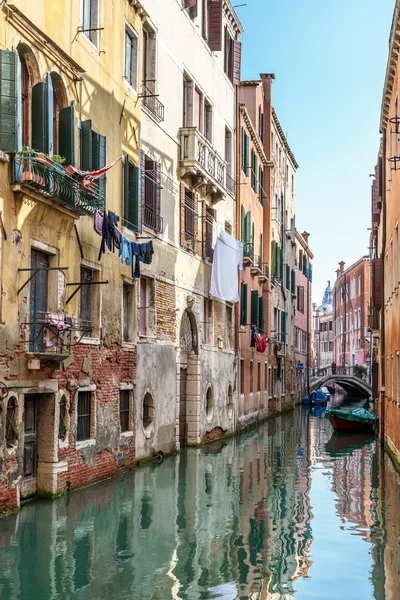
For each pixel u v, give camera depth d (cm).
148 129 1833
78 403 1404
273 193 3903
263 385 3578
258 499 1422
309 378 5884
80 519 1154
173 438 1992
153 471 1689
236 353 2822
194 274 2219
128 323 1689
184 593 832
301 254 5500
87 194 1282
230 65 2761
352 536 1132
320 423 3672
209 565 946
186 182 2144
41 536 1045
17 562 927
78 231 1382
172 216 2017
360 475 1820
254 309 3206
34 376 1195
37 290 1238
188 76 2189
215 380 2491
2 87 1084
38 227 1209
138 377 1719
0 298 1089
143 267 1767
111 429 1544
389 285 2430
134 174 1695
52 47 1263
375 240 3509
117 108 1611
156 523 1160
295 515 1282
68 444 1327
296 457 2180
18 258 1143
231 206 2789
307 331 5831
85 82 1430
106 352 1519
